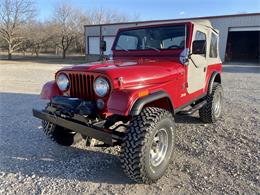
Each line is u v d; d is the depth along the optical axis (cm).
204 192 321
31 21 4122
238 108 725
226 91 1017
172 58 437
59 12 4338
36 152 427
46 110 376
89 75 339
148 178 328
